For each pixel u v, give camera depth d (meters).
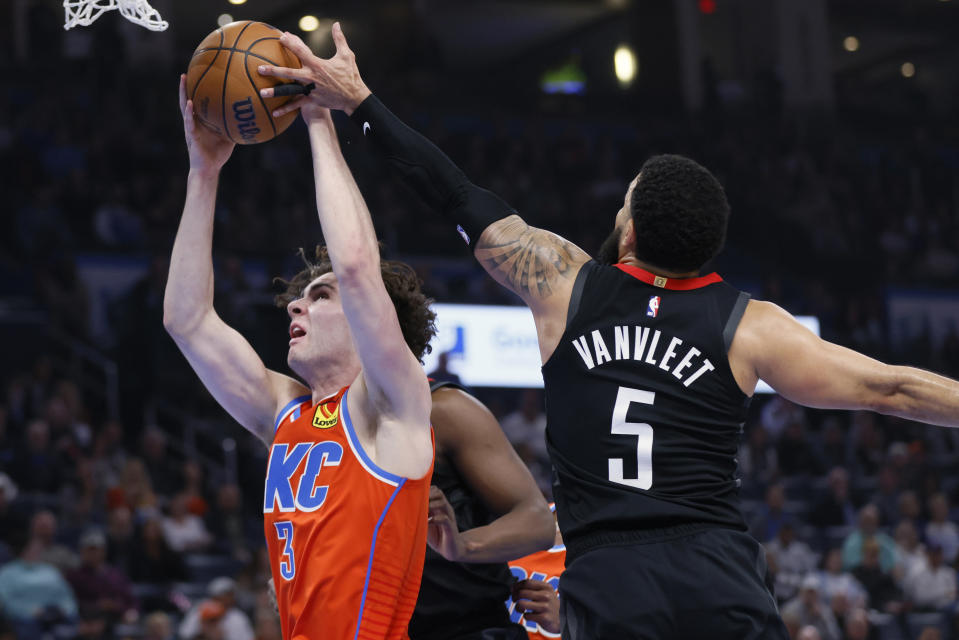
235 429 10.98
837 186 18.23
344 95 2.19
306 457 2.14
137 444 10.49
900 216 18.53
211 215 2.38
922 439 13.91
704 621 1.86
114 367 10.91
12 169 13.07
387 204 14.51
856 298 15.76
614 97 19.27
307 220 14.37
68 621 7.11
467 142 16.66
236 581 8.32
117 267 12.61
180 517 8.99
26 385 10.29
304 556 2.06
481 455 2.45
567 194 16.75
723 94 20.64
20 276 12.27
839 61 24.50
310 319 2.23
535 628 2.85
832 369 1.95
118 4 2.35
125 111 15.28
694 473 1.96
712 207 2.05
